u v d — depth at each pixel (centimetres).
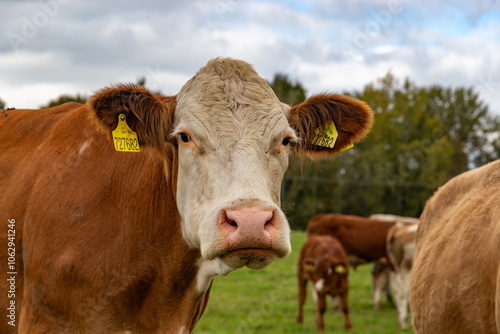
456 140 4303
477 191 467
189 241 359
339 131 412
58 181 393
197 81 361
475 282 404
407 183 3878
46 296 379
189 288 395
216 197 324
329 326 1195
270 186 333
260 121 342
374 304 1420
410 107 4131
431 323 449
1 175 422
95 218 382
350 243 1584
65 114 436
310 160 441
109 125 361
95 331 380
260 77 368
